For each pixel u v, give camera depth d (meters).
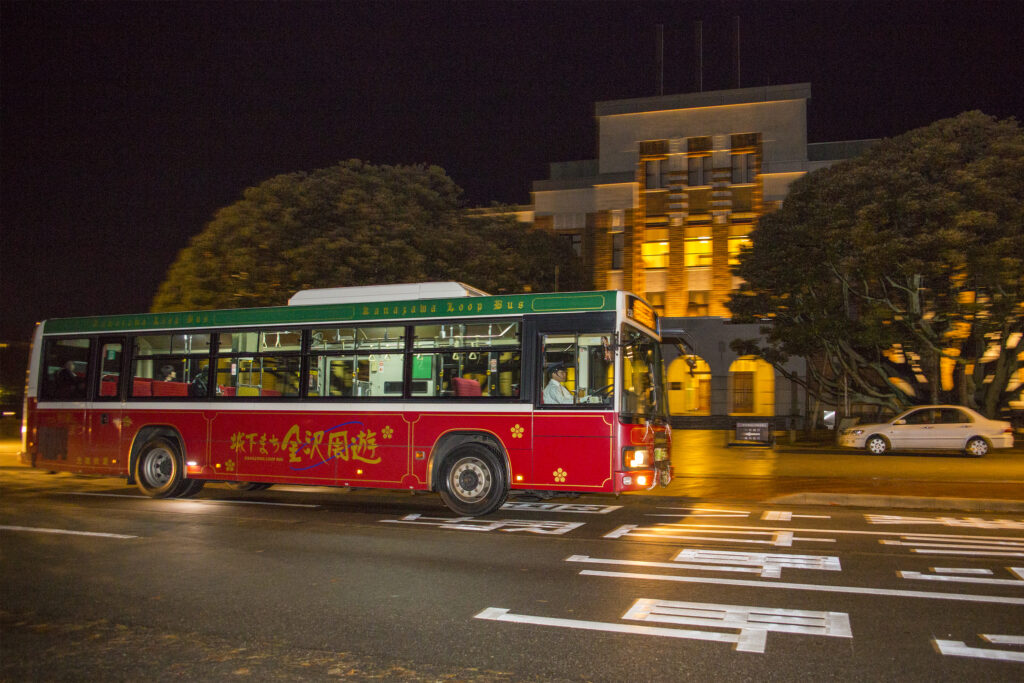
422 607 5.79
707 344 36.94
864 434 21.75
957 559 7.59
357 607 5.79
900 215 20.94
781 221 25.77
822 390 32.34
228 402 12.21
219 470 12.16
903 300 25.83
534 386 10.47
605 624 5.34
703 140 38.50
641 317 11.09
